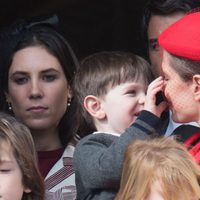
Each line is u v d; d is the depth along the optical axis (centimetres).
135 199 1136
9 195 1235
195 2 1570
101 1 2306
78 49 2277
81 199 1315
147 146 1180
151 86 1266
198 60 1211
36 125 1491
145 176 1138
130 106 1315
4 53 1516
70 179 1465
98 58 1366
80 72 1373
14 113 1510
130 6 2272
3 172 1237
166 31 1271
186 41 1224
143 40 1669
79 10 2295
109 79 1324
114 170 1235
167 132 1341
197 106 1226
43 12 2200
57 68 1499
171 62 1235
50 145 1515
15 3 2166
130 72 1324
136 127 1245
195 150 1222
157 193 1127
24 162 1255
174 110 1255
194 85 1217
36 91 1481
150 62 1576
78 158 1302
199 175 1145
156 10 1575
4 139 1248
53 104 1495
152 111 1255
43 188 1291
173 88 1236
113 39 2288
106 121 1334
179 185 1123
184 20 1263
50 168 1494
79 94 1367
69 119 1517
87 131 1407
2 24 2170
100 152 1272
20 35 1523
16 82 1498
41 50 1498
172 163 1141
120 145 1238
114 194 1256
